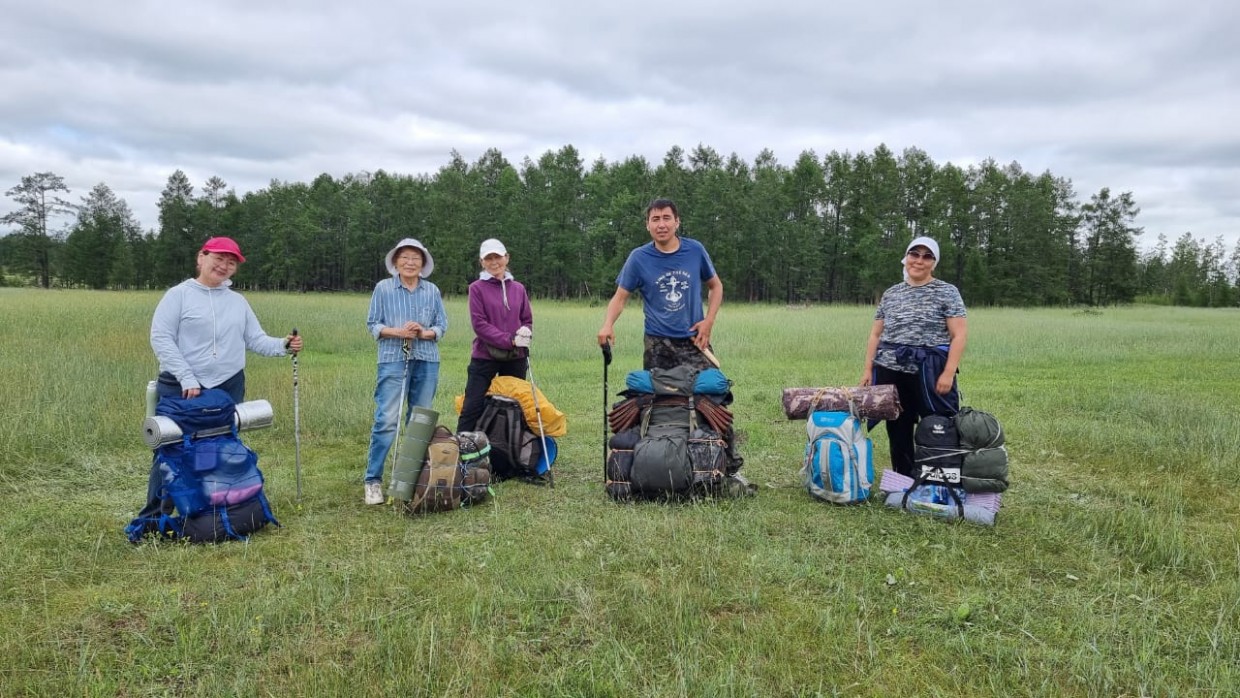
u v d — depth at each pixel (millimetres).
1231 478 5648
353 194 75875
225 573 3867
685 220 61281
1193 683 2855
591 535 4414
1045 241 65312
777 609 3482
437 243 63031
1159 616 3377
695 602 3451
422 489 4871
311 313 21547
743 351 14875
